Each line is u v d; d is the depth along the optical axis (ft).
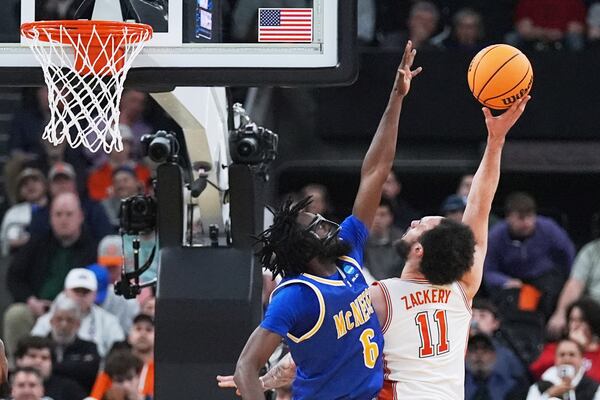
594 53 68.08
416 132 68.74
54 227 58.49
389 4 72.13
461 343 30.53
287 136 69.15
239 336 34.63
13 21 33.47
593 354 50.06
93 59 31.86
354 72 32.04
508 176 69.77
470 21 70.08
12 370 51.72
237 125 38.45
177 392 34.63
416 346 30.01
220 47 32.17
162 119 68.90
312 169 68.69
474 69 31.48
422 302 30.19
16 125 67.97
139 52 32.07
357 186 69.97
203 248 35.45
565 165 67.56
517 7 71.00
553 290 58.39
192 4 32.40
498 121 31.35
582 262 57.62
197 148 35.81
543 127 68.18
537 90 68.28
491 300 56.80
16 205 64.23
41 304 56.70
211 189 36.70
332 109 68.90
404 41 70.95
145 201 36.27
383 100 68.69
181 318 34.73
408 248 30.50
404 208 63.52
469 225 31.27
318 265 28.40
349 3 31.94
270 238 28.27
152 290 56.59
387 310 30.14
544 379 48.85
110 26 31.68
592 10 70.95
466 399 48.93
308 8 32.09
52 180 63.36
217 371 34.63
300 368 28.30
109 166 65.82
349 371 28.17
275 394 40.75
